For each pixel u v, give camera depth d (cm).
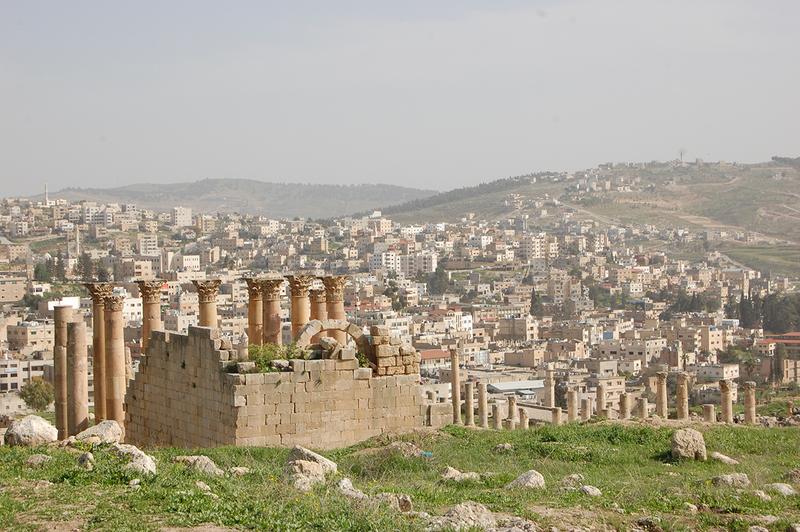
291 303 6806
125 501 3228
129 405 6312
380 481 4306
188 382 5712
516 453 5078
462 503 3372
